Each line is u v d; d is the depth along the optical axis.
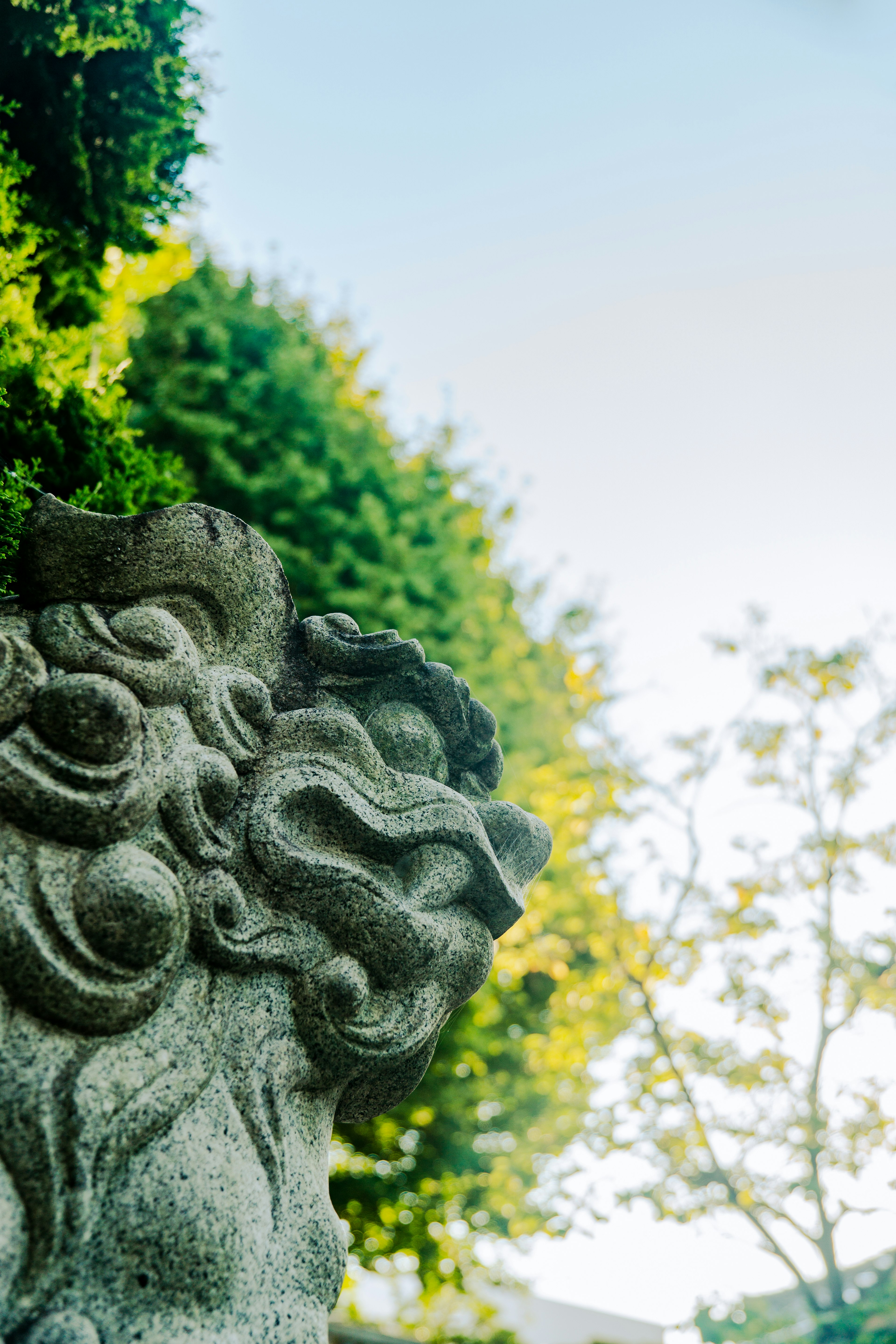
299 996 2.18
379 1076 2.35
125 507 4.04
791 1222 9.05
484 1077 8.79
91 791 1.97
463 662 7.81
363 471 7.75
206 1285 1.78
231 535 2.49
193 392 7.31
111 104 4.30
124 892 1.91
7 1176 1.70
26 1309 1.62
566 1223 9.05
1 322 3.78
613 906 9.95
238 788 2.22
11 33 3.85
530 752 9.12
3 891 1.86
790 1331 9.72
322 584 7.03
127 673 2.18
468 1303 12.48
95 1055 1.86
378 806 2.37
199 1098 1.96
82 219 4.45
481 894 2.48
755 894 9.91
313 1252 1.98
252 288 7.95
